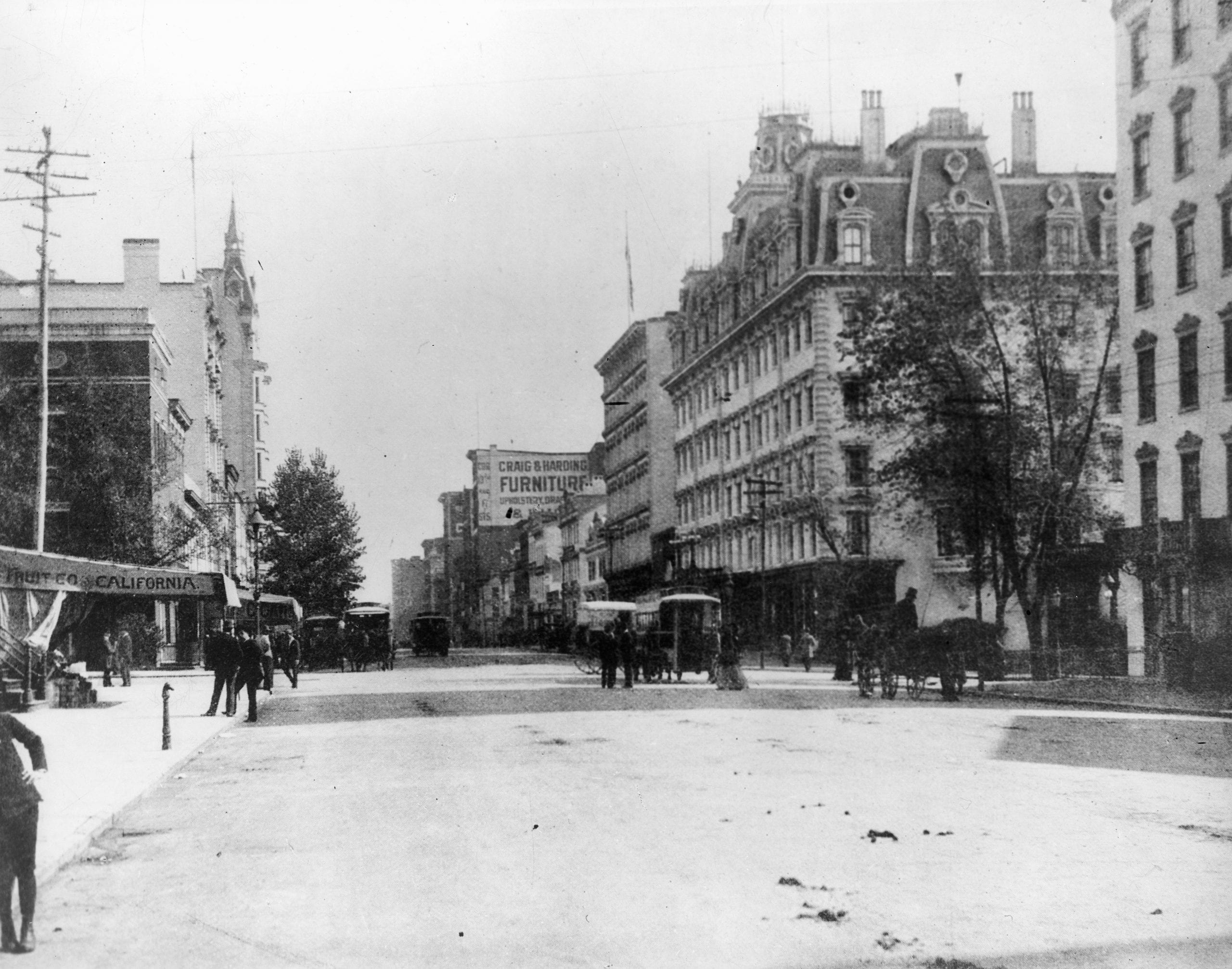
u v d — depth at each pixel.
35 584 29.75
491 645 157.88
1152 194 36.44
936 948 7.88
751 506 62.78
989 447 38.72
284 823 12.84
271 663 32.91
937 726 22.31
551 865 10.34
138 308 54.09
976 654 31.16
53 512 47.88
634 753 18.14
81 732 23.05
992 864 10.16
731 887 9.47
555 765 16.91
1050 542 38.78
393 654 61.28
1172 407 35.69
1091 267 50.25
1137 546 35.22
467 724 23.92
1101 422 46.00
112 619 48.03
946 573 55.59
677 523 85.06
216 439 81.00
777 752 17.98
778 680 41.78
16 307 54.47
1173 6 35.16
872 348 40.69
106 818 12.73
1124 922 8.43
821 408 57.09
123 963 7.81
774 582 62.28
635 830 11.77
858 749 18.38
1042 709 26.91
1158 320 36.31
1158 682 33.75
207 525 56.38
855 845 10.93
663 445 89.69
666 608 45.41
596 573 112.38
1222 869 9.91
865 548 56.31
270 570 85.44
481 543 166.50
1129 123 37.12
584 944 8.05
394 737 21.73
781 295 60.47
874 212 58.72
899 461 41.09
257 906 9.21
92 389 49.25
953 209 57.88
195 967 7.72
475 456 166.00
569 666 60.25
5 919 7.96
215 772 17.53
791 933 8.22
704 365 77.44
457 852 10.97
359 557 86.75
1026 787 14.29
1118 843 10.93
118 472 48.44
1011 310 43.12
